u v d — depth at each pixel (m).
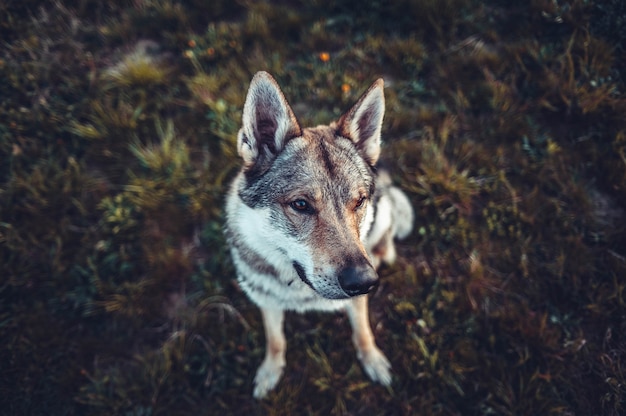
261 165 0.63
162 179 0.90
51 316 0.81
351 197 0.60
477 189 0.90
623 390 0.71
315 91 1.00
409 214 0.85
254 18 1.06
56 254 0.84
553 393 0.73
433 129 0.96
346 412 0.75
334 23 1.07
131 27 1.06
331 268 0.56
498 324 0.79
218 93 0.99
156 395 0.75
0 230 0.84
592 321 0.78
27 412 0.74
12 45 1.00
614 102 0.91
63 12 1.05
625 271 0.79
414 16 1.06
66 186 0.88
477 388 0.75
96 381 0.76
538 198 0.88
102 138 0.93
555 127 0.95
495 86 0.97
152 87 0.99
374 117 0.65
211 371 0.78
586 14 1.00
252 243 0.65
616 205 0.87
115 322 0.81
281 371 0.78
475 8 1.07
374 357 0.78
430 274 0.85
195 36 1.05
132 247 0.86
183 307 0.83
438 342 0.79
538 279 0.82
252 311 0.83
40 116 0.93
